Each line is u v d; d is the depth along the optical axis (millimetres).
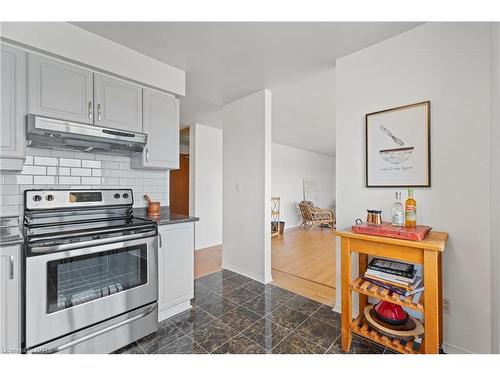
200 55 2094
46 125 1537
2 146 1441
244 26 1718
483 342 1416
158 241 1886
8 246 1233
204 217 4453
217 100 3176
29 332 1279
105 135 1808
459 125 1502
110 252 1591
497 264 1309
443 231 1556
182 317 2004
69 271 1426
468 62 1474
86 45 1758
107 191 2041
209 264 3463
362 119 1940
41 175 1803
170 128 2316
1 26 1435
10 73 1474
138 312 1697
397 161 1744
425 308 1295
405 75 1725
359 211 1948
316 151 7773
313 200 7793
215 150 4648
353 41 1866
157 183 2518
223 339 1715
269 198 2869
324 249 4273
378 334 1522
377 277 1540
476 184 1443
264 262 2777
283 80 2590
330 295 2439
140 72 2057
